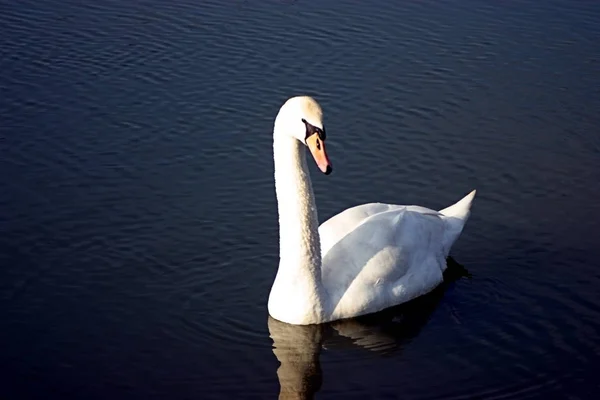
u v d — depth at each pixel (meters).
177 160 16.81
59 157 16.78
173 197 15.81
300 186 12.77
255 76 19.39
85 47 20.31
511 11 22.17
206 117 18.05
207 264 14.27
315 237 12.92
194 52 20.20
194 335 12.75
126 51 20.19
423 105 18.56
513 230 15.21
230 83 19.14
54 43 20.45
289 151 12.61
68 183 16.09
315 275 13.00
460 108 18.48
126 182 16.17
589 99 18.83
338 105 18.50
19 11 21.86
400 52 20.36
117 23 21.39
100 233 14.89
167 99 18.59
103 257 14.36
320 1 22.62
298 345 12.66
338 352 12.52
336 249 13.62
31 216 15.22
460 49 20.55
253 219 15.31
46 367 12.02
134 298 13.50
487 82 19.38
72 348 12.41
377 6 22.34
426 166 16.80
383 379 11.90
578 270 14.20
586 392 11.62
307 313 13.01
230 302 13.51
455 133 17.72
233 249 14.62
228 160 16.83
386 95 18.86
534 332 12.88
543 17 21.89
